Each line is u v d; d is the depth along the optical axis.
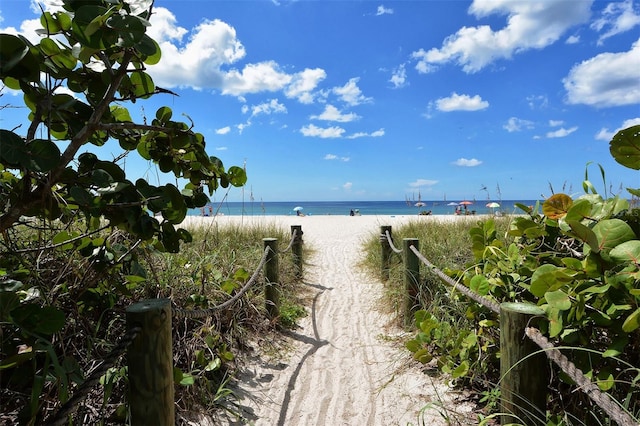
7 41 1.33
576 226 1.83
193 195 2.38
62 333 2.28
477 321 2.81
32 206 1.59
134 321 1.44
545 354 1.72
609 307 1.81
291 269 5.86
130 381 1.46
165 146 2.23
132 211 1.73
